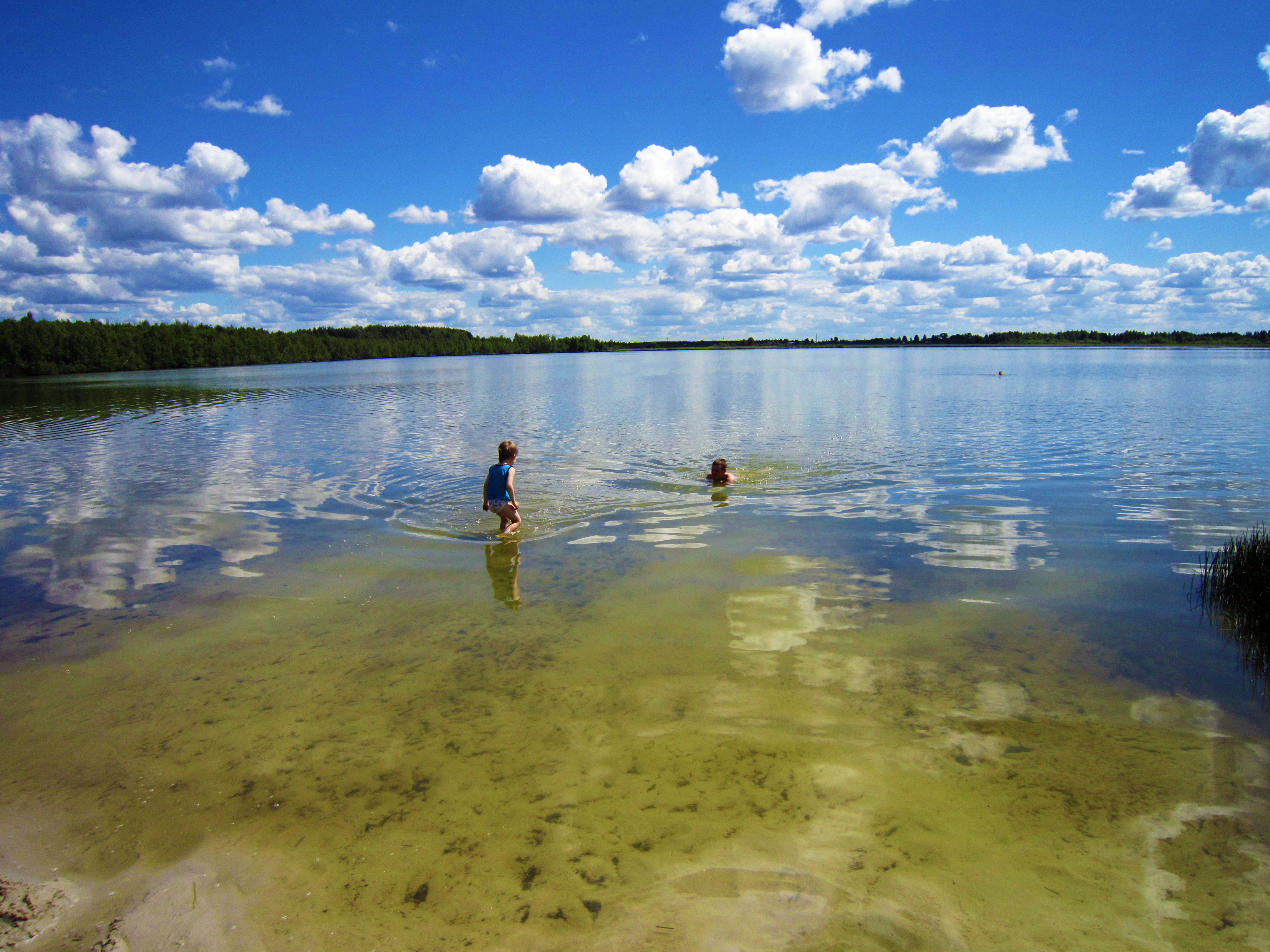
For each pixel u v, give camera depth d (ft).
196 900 10.62
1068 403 91.81
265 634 20.63
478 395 123.03
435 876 11.04
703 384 149.79
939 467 47.91
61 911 10.39
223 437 67.97
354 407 101.81
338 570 26.55
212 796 13.12
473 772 13.74
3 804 12.95
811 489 41.39
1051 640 19.45
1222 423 68.28
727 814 12.39
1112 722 15.28
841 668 17.87
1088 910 10.12
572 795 12.98
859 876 10.89
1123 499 37.17
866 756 14.10
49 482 45.09
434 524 33.88
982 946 9.51
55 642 20.12
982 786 13.09
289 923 10.13
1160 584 23.84
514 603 22.84
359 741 14.88
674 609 22.12
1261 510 34.42
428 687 17.22
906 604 22.27
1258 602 20.97
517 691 16.89
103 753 14.52
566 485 43.34
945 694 16.53
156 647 19.77
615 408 95.50
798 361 308.81
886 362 279.28
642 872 11.03
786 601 22.63
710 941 9.64
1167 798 12.68
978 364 233.76
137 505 38.29
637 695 16.63
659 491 41.37
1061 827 11.96
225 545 30.12
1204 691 16.55
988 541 29.45
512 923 10.05
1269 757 13.92
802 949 9.46
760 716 15.61
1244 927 9.75
